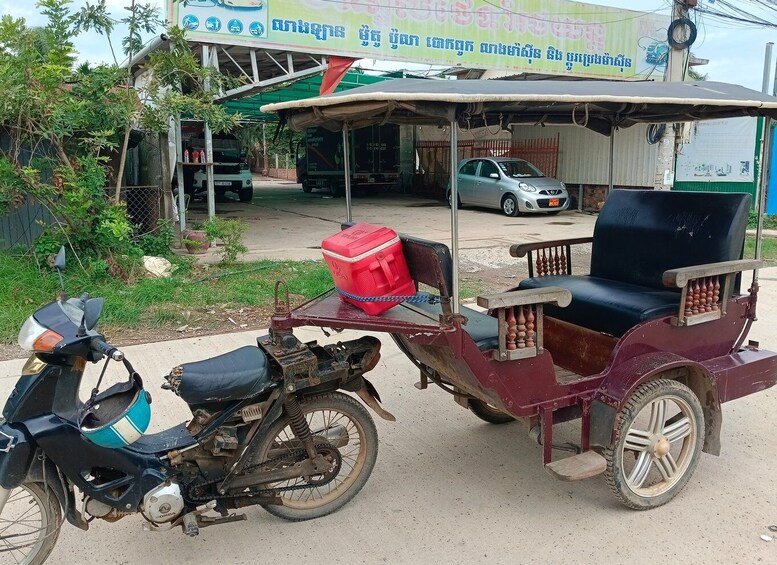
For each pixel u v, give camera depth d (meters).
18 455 2.52
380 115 3.62
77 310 2.73
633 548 2.96
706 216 3.88
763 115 3.74
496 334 3.16
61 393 2.60
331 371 3.01
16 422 2.57
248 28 10.63
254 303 7.05
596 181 17.03
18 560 2.85
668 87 3.52
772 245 11.26
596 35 14.81
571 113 4.26
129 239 8.37
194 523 2.80
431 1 12.50
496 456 3.89
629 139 16.09
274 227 13.73
